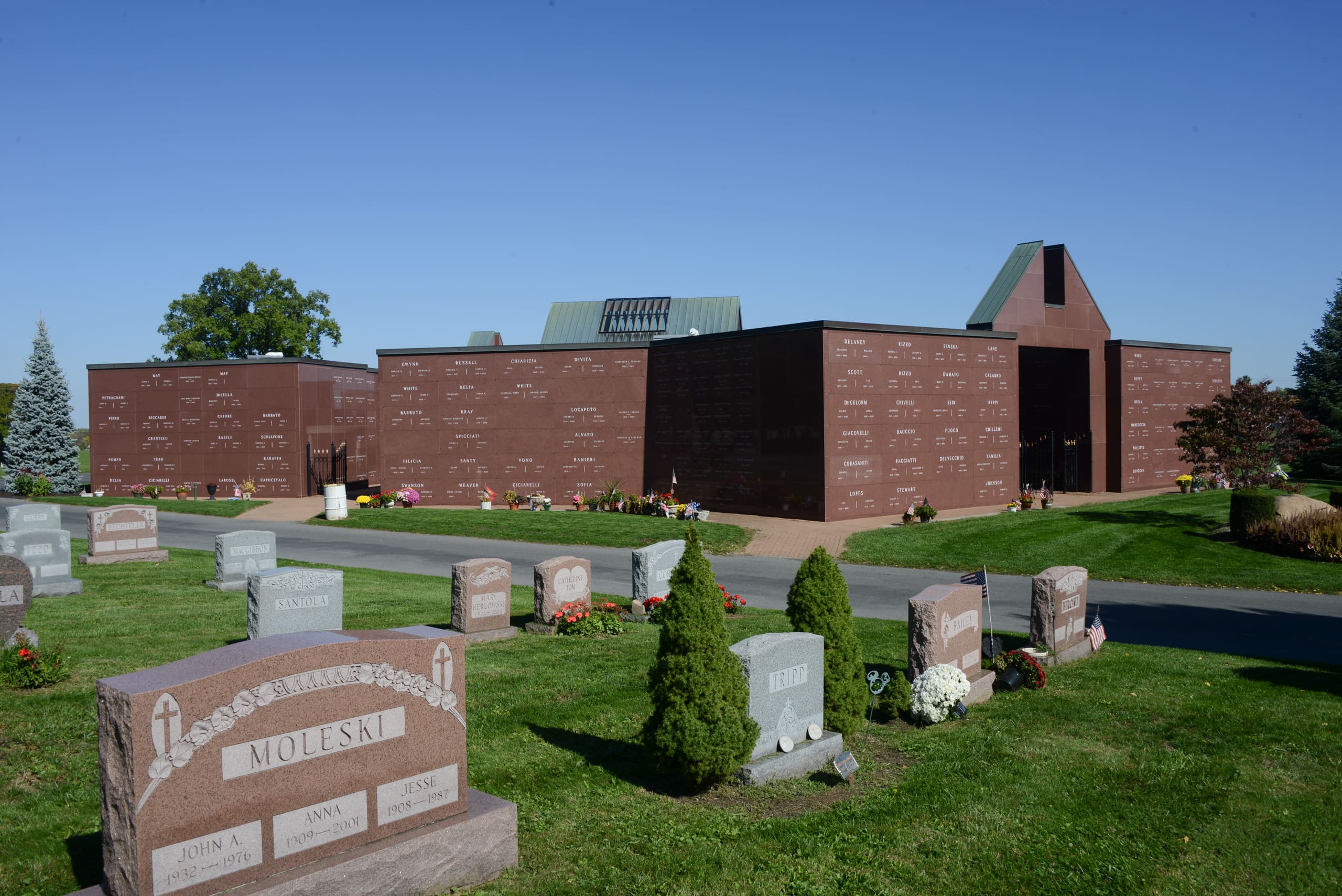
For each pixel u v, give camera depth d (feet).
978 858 24.13
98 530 75.92
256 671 18.53
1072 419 147.84
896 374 113.70
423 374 134.10
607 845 23.93
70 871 21.35
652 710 35.70
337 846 19.77
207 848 17.85
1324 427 172.86
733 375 118.42
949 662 39.52
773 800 27.71
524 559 88.02
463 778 22.16
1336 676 45.32
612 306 216.33
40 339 167.53
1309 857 24.86
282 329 222.07
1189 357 153.99
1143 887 23.02
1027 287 135.74
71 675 37.47
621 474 130.72
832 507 108.06
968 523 104.53
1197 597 71.15
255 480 142.10
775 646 30.14
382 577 73.67
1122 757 32.60
